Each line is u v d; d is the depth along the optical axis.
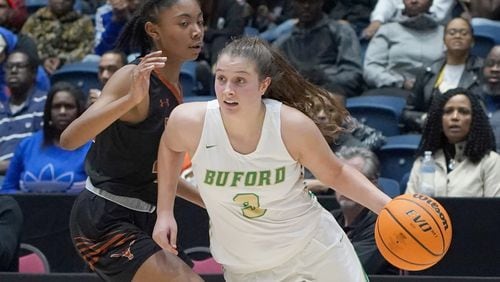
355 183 7.64
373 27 17.75
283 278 7.79
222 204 7.57
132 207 8.30
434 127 12.41
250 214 7.53
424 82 15.39
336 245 7.84
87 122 7.77
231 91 7.20
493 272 10.76
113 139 8.20
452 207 10.88
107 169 8.27
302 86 7.84
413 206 7.42
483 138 12.23
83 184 13.16
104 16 18.55
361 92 16.69
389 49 16.67
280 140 7.36
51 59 18.39
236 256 7.75
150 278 8.05
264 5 19.83
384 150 14.24
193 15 8.38
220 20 18.70
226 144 7.38
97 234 8.23
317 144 7.43
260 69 7.27
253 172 7.40
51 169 13.23
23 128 15.66
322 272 7.77
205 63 16.95
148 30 8.45
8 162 14.95
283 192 7.50
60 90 13.37
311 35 16.81
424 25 16.56
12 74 15.65
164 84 8.33
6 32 16.80
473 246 10.80
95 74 17.06
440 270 10.90
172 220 7.74
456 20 15.29
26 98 15.81
